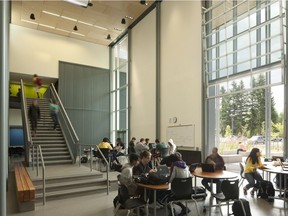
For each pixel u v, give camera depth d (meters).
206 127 8.13
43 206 4.69
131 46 13.04
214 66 8.27
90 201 5.03
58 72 13.46
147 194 3.75
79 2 8.74
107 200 5.10
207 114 8.23
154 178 3.65
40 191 5.20
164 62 10.31
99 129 14.59
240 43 7.51
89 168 7.04
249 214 3.70
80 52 14.32
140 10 11.36
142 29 12.05
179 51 9.48
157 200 3.88
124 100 14.01
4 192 1.76
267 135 7.53
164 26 10.43
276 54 6.45
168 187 3.53
